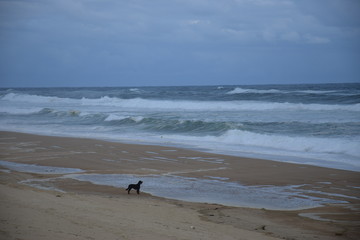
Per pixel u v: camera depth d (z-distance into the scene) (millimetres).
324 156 24391
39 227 7742
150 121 42594
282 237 10281
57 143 29922
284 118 42000
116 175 19250
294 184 17516
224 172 20094
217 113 50281
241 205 14047
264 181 18125
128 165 21891
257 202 14523
